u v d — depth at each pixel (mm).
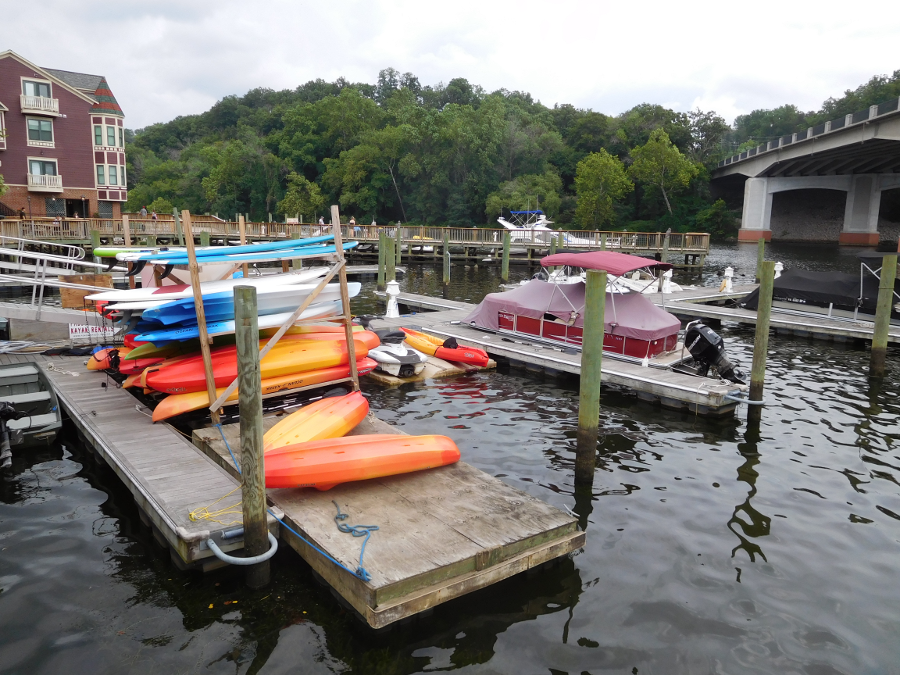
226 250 9055
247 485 5230
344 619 5133
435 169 68812
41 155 41219
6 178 40219
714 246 60250
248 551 5363
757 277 24641
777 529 6688
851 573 5898
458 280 30844
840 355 14844
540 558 5578
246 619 5129
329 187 77188
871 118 43656
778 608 5363
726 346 15812
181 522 5500
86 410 8703
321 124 84188
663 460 8547
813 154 53938
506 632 5008
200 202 85438
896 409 10742
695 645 4895
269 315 9578
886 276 12359
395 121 82500
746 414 10461
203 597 5406
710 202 79000
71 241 32688
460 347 13266
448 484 6641
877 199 64688
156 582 5625
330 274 8898
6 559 5961
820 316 18078
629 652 4809
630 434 9539
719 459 8594
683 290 23625
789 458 8641
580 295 13641
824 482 7867
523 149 70812
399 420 9922
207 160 89812
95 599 5367
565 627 5078
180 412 8258
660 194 73188
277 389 9062
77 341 12531
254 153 79812
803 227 76438
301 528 5613
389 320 16641
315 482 6281
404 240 40312
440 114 69312
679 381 10945
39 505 7098
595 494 7480
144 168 99312
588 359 7520
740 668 4656
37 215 41406
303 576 5699
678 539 6461
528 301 14352
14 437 8250
